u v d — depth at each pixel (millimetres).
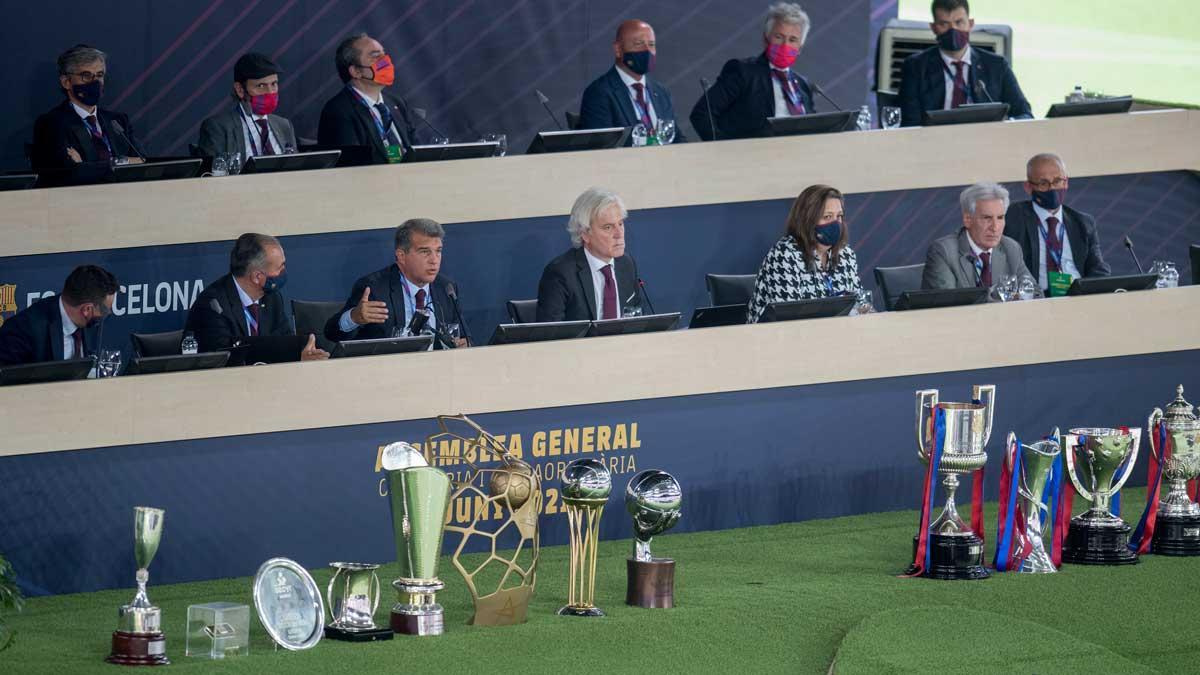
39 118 31328
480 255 31422
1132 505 27797
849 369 27312
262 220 29844
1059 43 45250
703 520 26578
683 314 32594
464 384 24922
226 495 23641
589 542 21312
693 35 38188
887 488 27812
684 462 26422
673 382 26172
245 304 27984
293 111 35594
